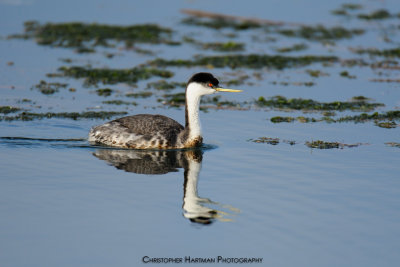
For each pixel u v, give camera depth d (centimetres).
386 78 2494
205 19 3581
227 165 1466
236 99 2180
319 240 1052
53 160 1474
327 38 3219
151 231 1081
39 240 1030
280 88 2333
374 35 3291
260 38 3209
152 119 1658
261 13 3709
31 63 2572
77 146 1609
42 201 1202
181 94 2214
